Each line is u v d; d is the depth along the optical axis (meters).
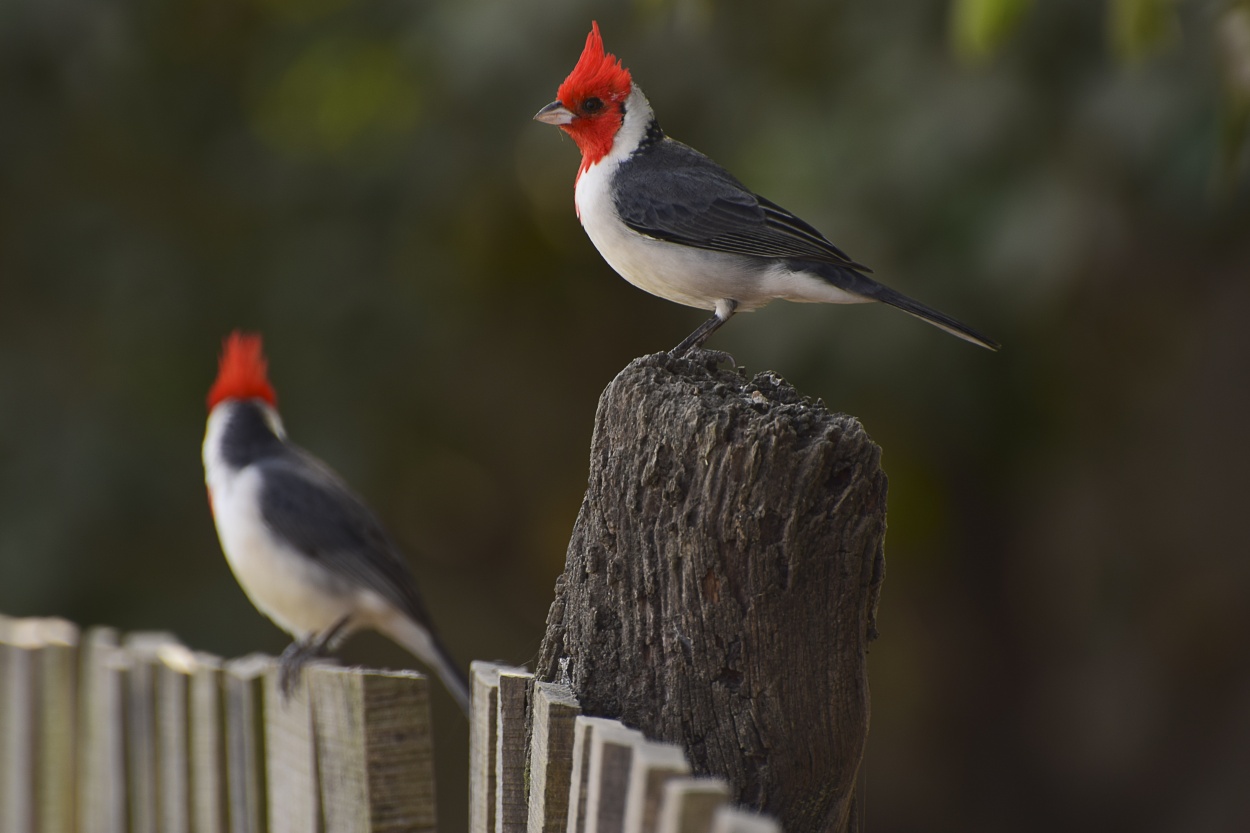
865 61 11.08
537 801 4.16
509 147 12.29
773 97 11.55
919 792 15.89
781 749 4.07
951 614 15.90
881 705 16.22
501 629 16.50
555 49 11.51
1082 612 14.93
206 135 13.91
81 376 13.40
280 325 13.22
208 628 13.28
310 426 13.07
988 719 15.69
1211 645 14.06
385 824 4.89
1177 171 10.12
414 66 12.82
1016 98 10.35
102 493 12.91
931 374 10.98
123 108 13.40
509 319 14.99
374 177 13.22
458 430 15.02
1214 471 13.73
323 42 13.46
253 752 5.79
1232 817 13.80
